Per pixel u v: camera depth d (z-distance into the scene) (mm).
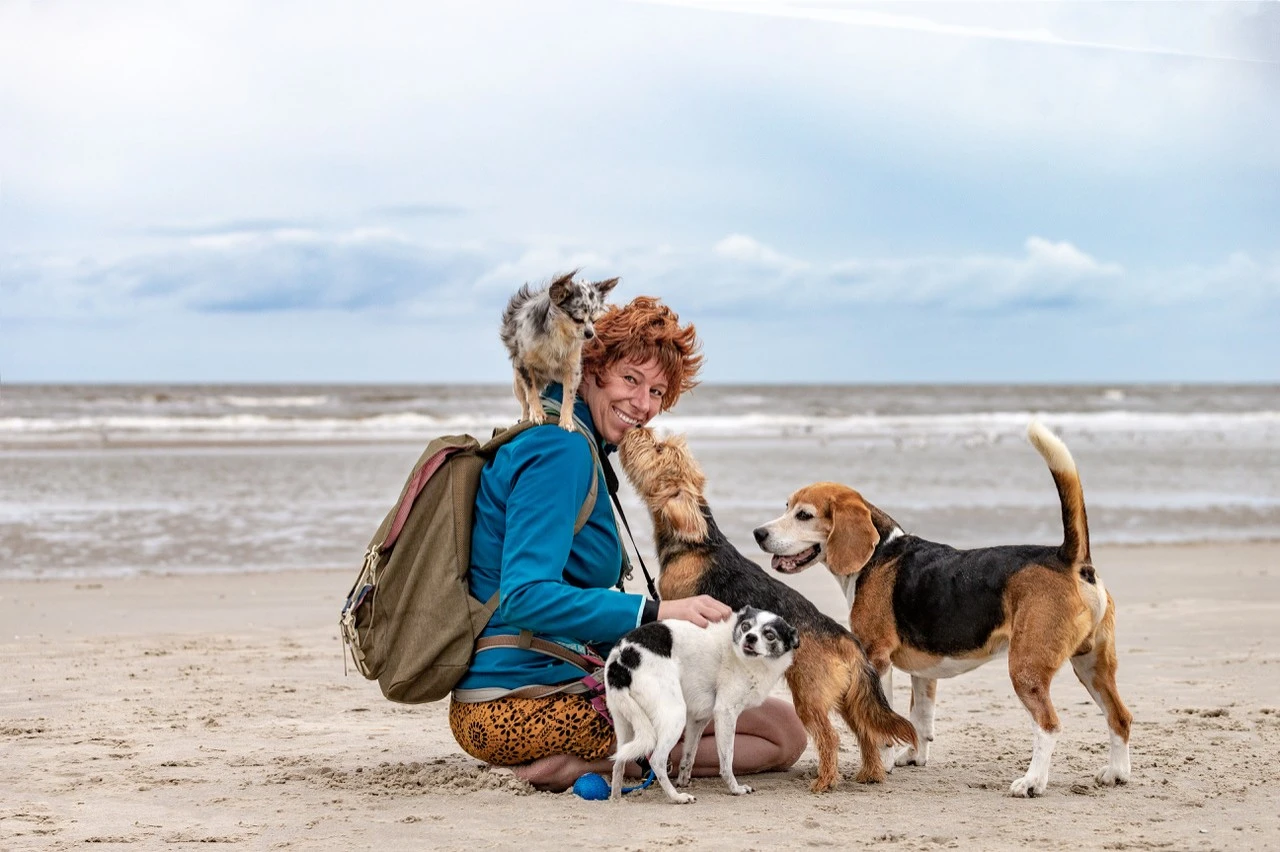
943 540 13055
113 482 17703
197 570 11188
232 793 4156
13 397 46938
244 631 8266
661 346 4285
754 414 44844
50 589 10008
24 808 3963
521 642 4004
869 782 4344
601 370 4336
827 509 4867
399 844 3492
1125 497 17906
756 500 15969
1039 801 4070
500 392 62281
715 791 4188
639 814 3828
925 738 4695
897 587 4656
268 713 5719
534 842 3498
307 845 3496
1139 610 9039
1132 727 5375
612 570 4180
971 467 21484
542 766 4121
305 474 19109
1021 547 4465
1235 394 76312
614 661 3885
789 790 4223
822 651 4215
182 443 25766
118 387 79250
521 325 4547
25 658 7199
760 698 4078
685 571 4316
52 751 4867
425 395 55719
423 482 4027
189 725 5426
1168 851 3453
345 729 5367
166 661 7152
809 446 26328
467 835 3584
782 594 4305
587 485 4023
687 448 4449
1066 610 4195
